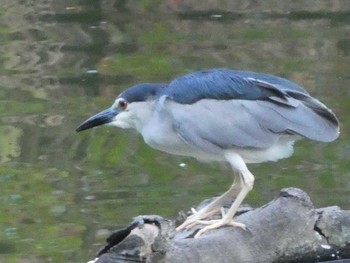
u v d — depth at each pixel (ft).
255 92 31.65
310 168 45.91
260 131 31.45
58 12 76.23
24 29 71.92
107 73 61.82
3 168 46.96
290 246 31.24
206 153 32.07
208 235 30.40
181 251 29.60
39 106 55.98
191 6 77.56
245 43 67.46
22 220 40.50
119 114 32.83
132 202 41.81
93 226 39.45
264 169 45.96
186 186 43.68
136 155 48.49
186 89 32.12
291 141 32.50
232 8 76.79
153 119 32.42
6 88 59.52
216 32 70.38
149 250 29.04
